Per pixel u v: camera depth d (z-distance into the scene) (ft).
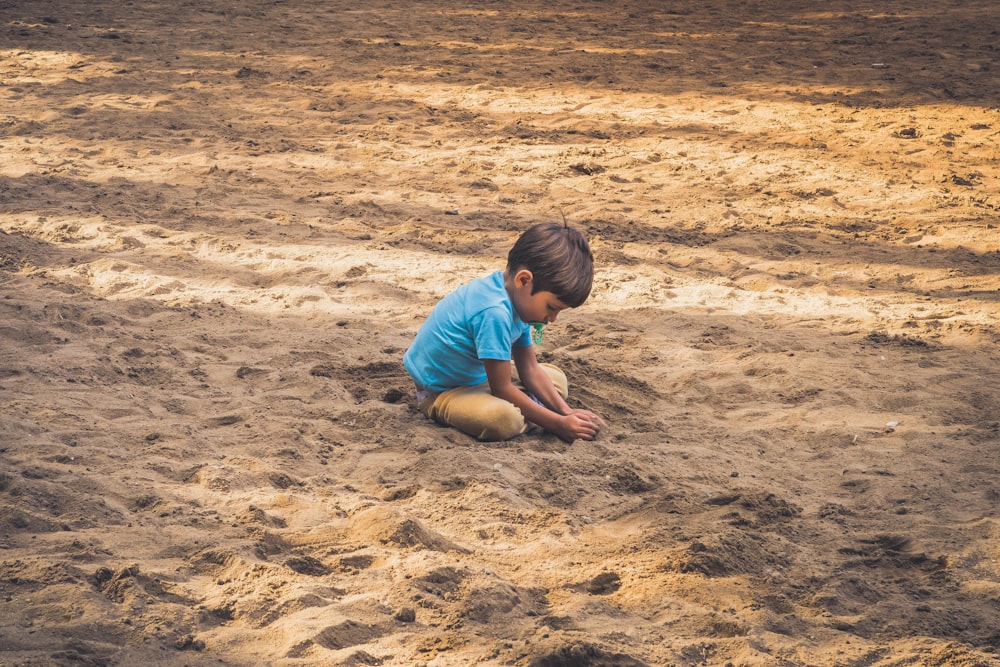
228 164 32.83
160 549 11.45
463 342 15.47
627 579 11.53
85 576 10.52
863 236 27.35
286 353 18.57
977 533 12.62
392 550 11.86
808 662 9.96
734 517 13.01
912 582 11.66
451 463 14.33
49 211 26.99
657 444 15.65
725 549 12.01
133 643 9.53
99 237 25.34
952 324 20.93
